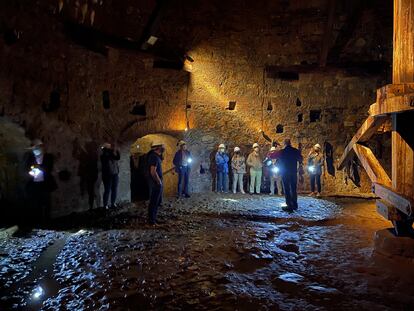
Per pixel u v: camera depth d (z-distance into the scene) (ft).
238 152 33.76
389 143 33.12
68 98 23.70
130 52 27.96
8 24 18.97
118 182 28.25
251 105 34.50
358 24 31.91
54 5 21.90
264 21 32.91
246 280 12.39
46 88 22.04
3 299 10.91
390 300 10.65
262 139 34.91
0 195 22.80
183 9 30.86
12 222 21.31
